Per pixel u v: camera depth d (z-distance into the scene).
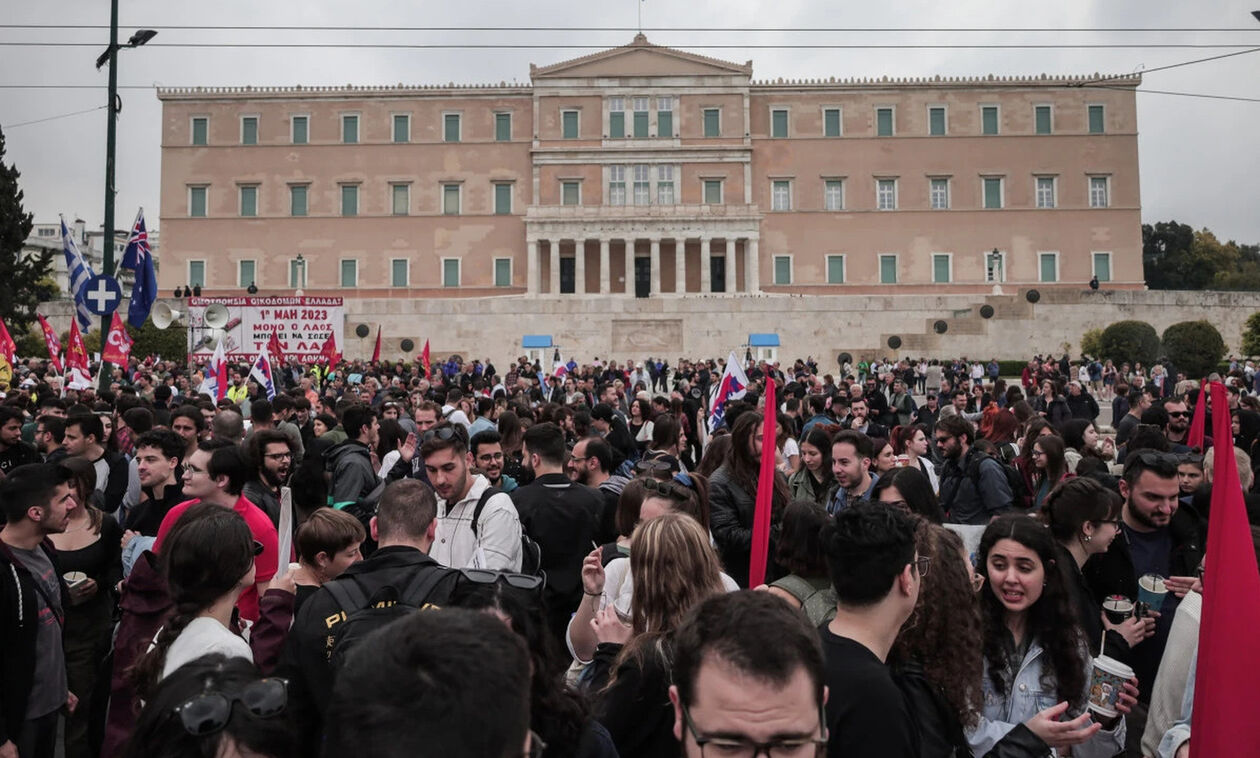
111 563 7.88
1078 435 12.10
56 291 77.44
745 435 8.84
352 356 65.25
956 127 78.25
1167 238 118.81
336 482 10.36
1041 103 78.06
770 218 78.44
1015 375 60.38
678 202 77.69
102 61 23.23
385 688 2.26
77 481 7.64
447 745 2.20
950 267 77.81
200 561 4.99
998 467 10.52
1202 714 4.49
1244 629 4.45
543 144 78.06
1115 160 77.81
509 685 2.32
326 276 78.31
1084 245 77.62
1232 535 4.55
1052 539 5.34
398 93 78.94
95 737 6.16
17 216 53.69
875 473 11.19
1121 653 5.90
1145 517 7.05
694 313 65.12
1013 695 5.26
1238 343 65.31
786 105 78.81
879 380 35.81
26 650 6.10
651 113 78.06
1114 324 56.88
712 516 8.55
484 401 17.75
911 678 4.63
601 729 4.02
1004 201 77.81
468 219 78.56
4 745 5.77
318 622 4.88
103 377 22.38
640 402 18.77
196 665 3.29
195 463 7.25
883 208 78.31
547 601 8.17
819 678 2.98
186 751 2.96
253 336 35.03
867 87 78.50
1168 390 44.16
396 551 5.28
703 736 2.93
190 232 78.25
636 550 4.95
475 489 8.23
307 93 78.94
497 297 67.25
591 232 75.94
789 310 65.31
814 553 5.59
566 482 8.65
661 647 4.55
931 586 4.85
